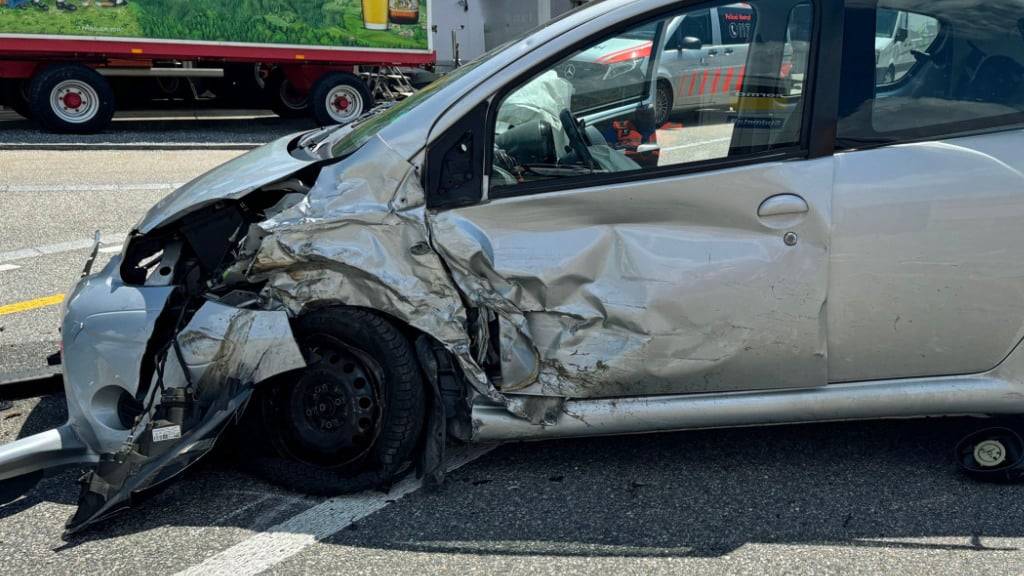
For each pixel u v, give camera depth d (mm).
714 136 3096
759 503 3209
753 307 3082
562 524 3092
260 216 3518
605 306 3090
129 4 11617
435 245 3084
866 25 3082
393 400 3158
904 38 3100
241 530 3068
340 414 3213
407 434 3191
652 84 3102
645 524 3088
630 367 3137
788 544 2973
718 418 3193
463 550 2951
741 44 3074
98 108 11773
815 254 3041
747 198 3053
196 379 3105
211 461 3502
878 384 3199
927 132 3064
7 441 3723
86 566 2885
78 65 11633
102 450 3242
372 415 3197
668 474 3402
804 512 3150
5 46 11070
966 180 3021
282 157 3594
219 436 3031
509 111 3123
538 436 3209
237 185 3346
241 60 12562
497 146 3119
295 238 3068
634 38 3113
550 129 3135
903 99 3080
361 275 3090
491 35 15711
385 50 13297
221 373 3102
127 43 11695
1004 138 3057
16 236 6918
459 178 3105
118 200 8086
